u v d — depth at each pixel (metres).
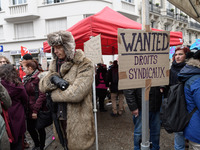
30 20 11.96
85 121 1.71
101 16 3.40
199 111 1.45
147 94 1.33
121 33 1.20
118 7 11.70
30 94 2.46
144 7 1.27
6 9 12.02
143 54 1.29
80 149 1.67
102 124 3.98
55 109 1.82
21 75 4.80
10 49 12.45
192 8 2.57
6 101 1.76
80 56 1.68
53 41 1.59
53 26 11.82
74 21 11.25
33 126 2.55
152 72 1.34
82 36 3.19
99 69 4.87
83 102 1.73
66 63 1.66
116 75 4.41
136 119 2.20
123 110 5.13
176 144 2.07
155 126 2.27
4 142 1.56
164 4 16.59
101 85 4.86
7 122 1.87
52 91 1.70
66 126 1.73
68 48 1.62
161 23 16.31
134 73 1.27
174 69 2.58
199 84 1.42
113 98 4.59
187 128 1.53
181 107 1.55
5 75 2.00
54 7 11.52
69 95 1.54
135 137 2.22
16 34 12.45
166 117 1.68
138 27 3.40
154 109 2.18
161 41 1.36
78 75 1.63
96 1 11.03
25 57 2.57
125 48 1.22
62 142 1.85
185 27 20.59
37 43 11.95
